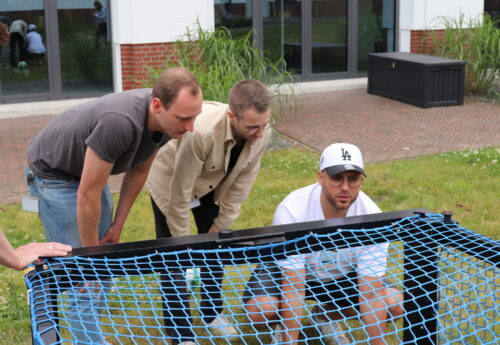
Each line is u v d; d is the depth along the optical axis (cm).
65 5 1088
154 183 391
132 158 314
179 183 357
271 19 1237
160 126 299
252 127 330
